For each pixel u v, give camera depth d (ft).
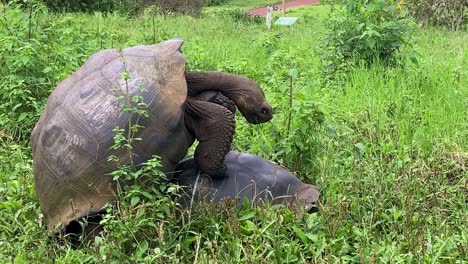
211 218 12.29
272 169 13.75
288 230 12.25
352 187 14.17
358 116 19.02
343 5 27.27
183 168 13.53
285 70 21.63
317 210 13.42
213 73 13.44
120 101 12.09
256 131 17.33
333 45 25.05
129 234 11.60
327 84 22.49
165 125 12.09
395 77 22.57
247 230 11.94
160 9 57.26
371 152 16.34
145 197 12.09
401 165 15.11
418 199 13.70
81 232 12.43
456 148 16.65
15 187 14.30
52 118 12.44
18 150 16.66
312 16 60.03
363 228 12.45
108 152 11.89
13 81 18.70
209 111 12.78
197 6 61.36
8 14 22.77
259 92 13.46
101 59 13.00
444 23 46.73
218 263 11.08
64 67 20.43
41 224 12.68
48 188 12.31
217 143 12.81
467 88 21.66
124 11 56.95
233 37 39.81
